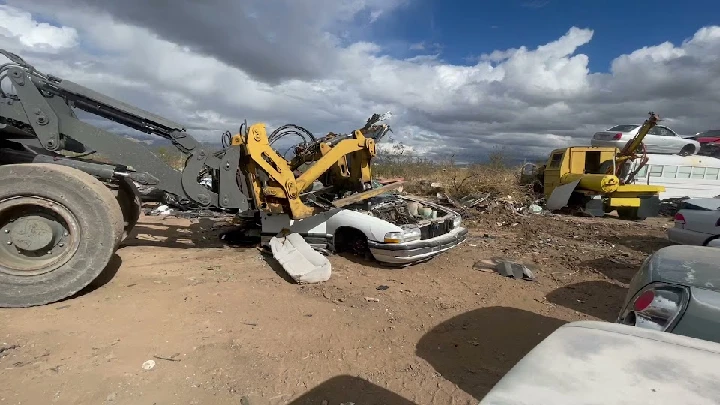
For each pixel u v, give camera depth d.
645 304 2.73
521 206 13.30
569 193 12.76
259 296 4.93
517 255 7.46
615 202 12.35
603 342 1.50
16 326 3.93
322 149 6.69
